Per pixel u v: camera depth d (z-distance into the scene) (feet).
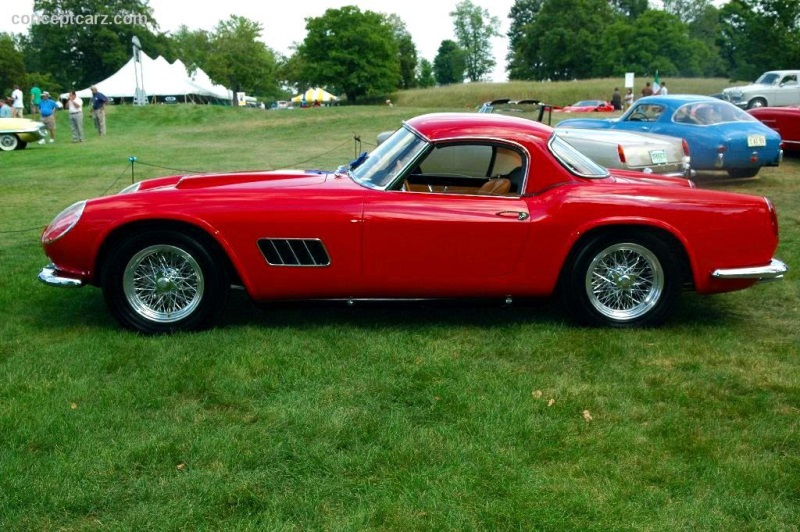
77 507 9.21
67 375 13.28
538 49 311.88
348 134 80.89
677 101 38.50
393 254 15.29
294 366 13.83
